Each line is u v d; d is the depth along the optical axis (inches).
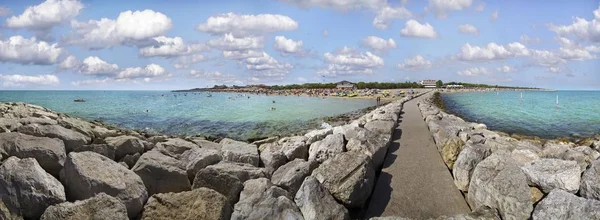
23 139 265.9
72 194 226.5
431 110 914.1
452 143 333.7
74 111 1676.9
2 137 263.9
